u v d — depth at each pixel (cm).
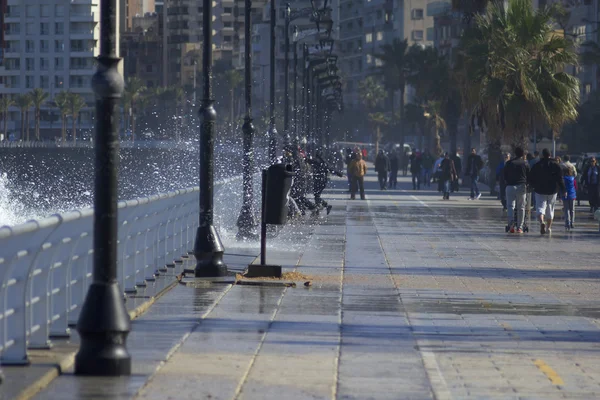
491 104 9038
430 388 1702
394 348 2078
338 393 1648
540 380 1789
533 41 8988
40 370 1684
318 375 1784
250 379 1738
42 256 1873
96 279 1733
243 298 2806
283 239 4909
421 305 2734
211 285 3089
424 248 4575
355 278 3344
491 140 9950
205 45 3331
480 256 4228
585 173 8144
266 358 1933
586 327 2403
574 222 6744
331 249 4409
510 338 2233
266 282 3116
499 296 2952
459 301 2828
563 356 2030
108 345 1723
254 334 2206
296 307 2647
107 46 1716
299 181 6750
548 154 5597
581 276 3522
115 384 1658
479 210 7956
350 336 2214
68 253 2053
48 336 1947
